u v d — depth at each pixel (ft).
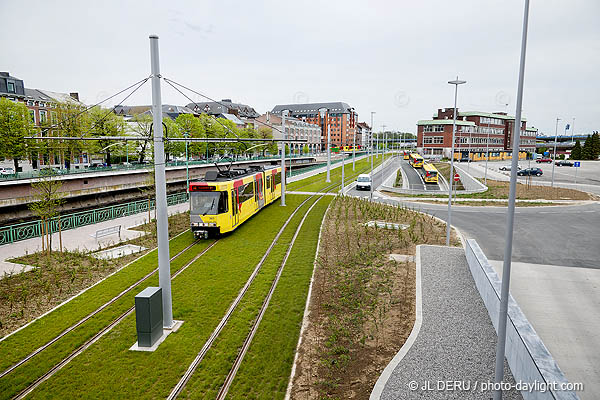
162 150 35.45
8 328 37.99
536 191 135.64
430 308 39.60
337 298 43.34
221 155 242.99
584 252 63.36
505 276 22.61
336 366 30.48
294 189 151.84
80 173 119.14
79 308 41.68
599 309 42.16
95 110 150.41
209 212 68.49
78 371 30.58
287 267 53.98
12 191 98.99
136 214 101.65
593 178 184.34
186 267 54.49
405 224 81.66
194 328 37.14
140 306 33.58
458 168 230.27
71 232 79.36
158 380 29.45
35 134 124.06
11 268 55.93
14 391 28.22
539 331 37.19
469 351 31.60
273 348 33.53
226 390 28.22
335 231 75.77
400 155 418.31
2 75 192.03
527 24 21.54
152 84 34.37
